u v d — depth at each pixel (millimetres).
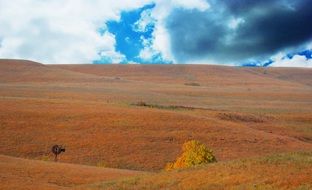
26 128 70812
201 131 76500
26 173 38844
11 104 82250
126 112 81438
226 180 27438
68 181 37875
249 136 77688
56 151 60656
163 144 69875
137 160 64000
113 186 31641
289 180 25328
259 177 26812
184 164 42219
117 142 68938
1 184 33000
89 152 65312
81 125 73812
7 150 63656
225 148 71438
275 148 74375
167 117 80625
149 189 29234
